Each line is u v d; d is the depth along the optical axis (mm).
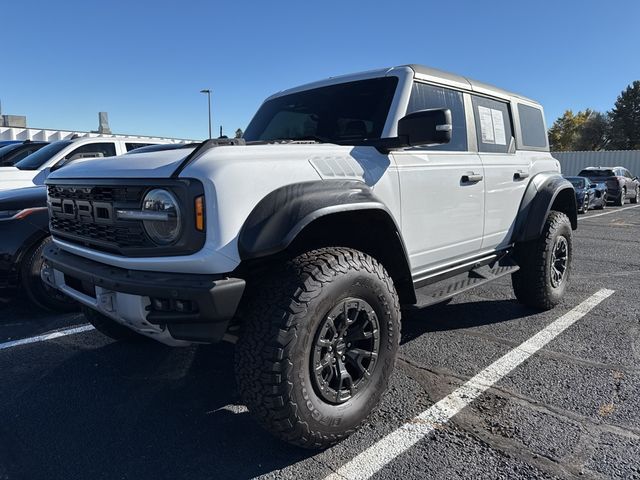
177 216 2180
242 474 2326
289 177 2400
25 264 4441
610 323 4445
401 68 3391
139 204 2322
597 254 8422
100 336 4176
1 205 4387
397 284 3064
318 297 2281
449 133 2656
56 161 7273
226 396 3123
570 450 2473
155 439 2633
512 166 4258
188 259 2168
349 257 2467
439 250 3436
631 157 30094
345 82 3607
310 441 2354
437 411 2881
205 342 2230
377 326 2605
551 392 3102
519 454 2449
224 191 2162
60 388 3230
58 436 2664
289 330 2205
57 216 3023
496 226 4059
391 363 2697
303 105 3719
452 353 3760
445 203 3416
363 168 2783
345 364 2564
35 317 4672
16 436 2666
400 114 3186
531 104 5004
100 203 2516
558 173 5129
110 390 3207
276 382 2199
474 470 2324
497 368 3475
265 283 2338
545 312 4801
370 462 2396
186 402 3045
